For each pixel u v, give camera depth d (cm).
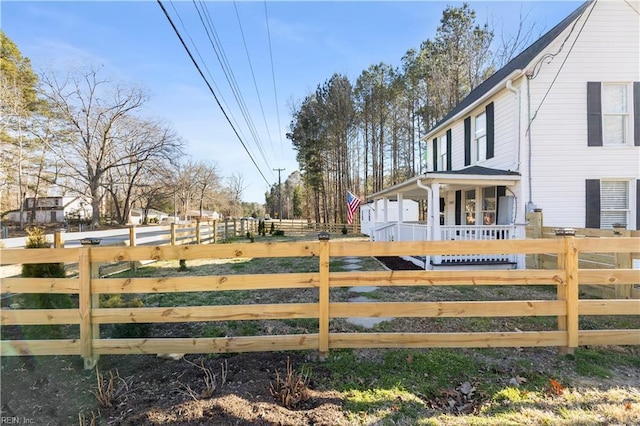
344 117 2783
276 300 508
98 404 229
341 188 2966
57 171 2748
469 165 1016
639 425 205
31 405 229
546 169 763
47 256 283
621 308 301
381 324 384
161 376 268
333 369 276
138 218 4678
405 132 2736
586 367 277
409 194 1211
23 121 2367
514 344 295
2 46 2261
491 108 892
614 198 769
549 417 213
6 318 282
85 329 282
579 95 762
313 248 294
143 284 288
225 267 874
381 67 2697
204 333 365
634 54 761
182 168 3953
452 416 216
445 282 296
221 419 210
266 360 293
